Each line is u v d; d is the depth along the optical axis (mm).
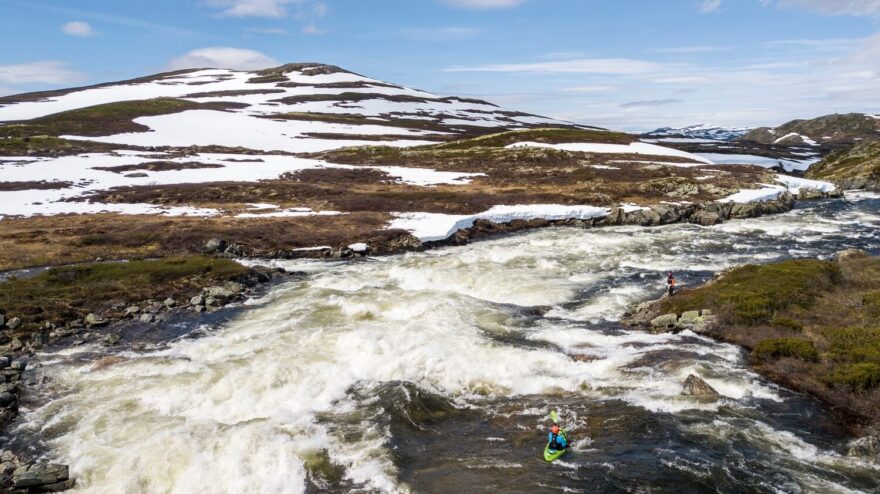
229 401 20828
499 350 24688
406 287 37594
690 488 14938
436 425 19156
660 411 19188
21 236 48375
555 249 47344
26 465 16750
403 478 15945
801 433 17797
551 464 16359
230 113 149500
